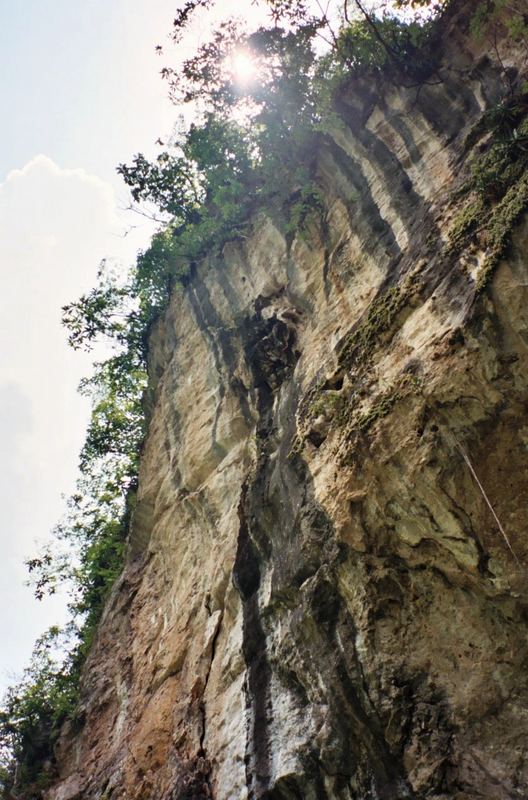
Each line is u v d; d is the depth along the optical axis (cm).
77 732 1917
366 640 880
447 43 1390
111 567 2555
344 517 933
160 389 2186
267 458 1202
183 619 1499
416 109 1364
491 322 842
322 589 954
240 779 1008
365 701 857
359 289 1243
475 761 768
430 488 858
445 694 818
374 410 934
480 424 845
